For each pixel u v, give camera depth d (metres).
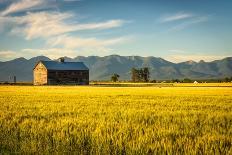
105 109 20.52
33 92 52.62
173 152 8.55
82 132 11.24
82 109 20.64
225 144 9.41
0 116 16.73
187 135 10.84
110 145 9.34
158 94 44.56
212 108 21.61
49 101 29.66
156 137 10.39
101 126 12.34
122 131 11.23
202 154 8.46
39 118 16.11
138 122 13.94
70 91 57.53
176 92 52.06
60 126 12.65
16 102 28.28
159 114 17.27
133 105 24.17
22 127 12.59
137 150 8.81
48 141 9.95
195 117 15.77
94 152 9.02
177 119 14.95
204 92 52.00
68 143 9.75
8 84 131.50
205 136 10.41
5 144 9.96
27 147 9.46
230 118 15.45
